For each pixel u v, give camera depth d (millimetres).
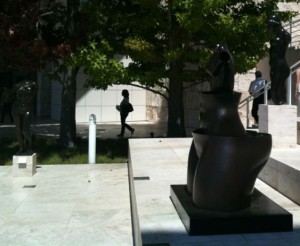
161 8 11148
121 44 11758
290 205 5285
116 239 5570
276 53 7891
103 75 10836
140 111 23672
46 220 6324
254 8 11930
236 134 4562
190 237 4113
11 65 10977
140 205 5203
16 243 5434
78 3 12359
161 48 11578
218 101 4574
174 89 12820
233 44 11297
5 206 7039
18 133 9281
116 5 11984
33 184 8633
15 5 10359
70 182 8828
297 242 3949
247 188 4453
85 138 15570
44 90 25953
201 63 10961
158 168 7664
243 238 4078
